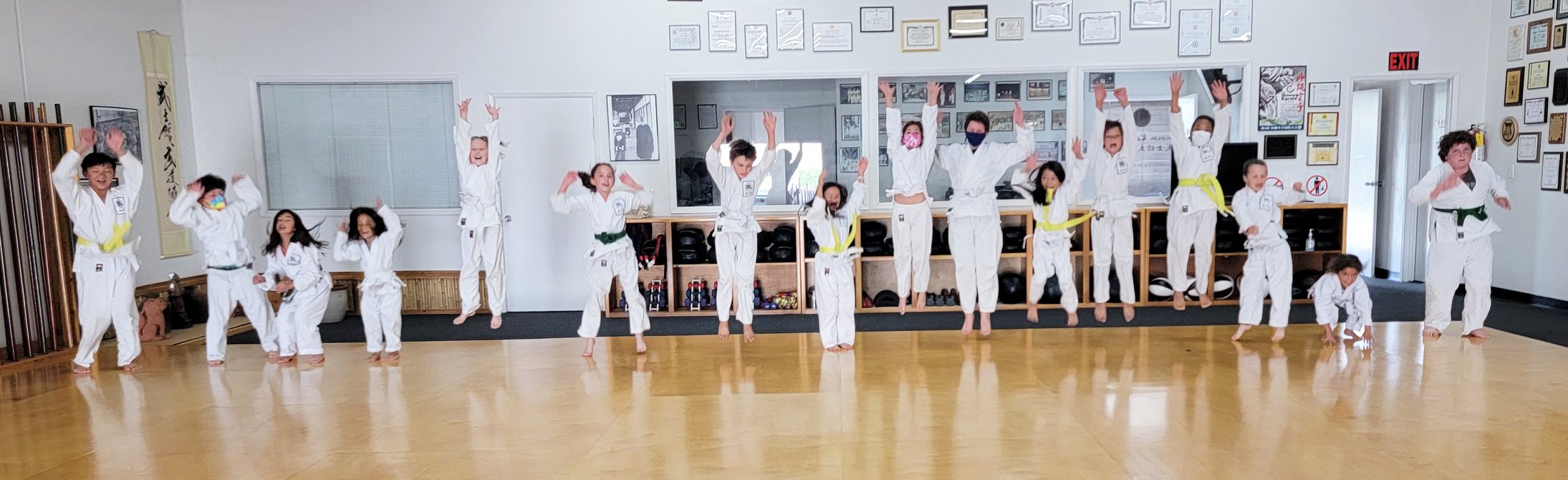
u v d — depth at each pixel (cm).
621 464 320
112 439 366
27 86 557
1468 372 439
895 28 694
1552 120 655
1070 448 328
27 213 534
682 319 689
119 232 501
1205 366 459
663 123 702
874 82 698
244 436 367
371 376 478
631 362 500
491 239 559
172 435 371
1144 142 709
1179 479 295
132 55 641
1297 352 492
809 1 693
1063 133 707
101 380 481
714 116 715
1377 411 371
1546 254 670
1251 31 689
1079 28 691
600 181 503
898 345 529
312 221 724
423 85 709
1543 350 489
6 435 375
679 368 482
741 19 696
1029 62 694
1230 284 694
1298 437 337
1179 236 579
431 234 720
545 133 707
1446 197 512
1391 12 690
